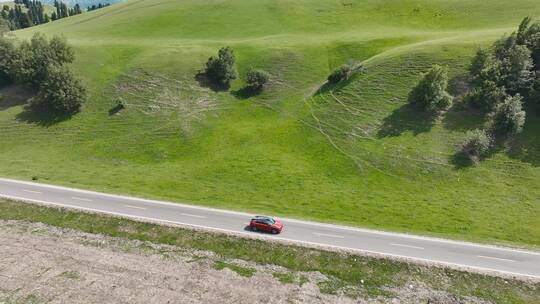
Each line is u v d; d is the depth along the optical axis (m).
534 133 54.19
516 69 58.22
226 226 40.72
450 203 46.34
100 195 48.31
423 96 60.47
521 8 94.00
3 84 78.62
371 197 48.47
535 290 31.23
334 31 102.50
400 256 35.25
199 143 63.91
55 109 72.06
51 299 30.33
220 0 123.44
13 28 183.50
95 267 34.31
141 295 30.58
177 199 47.62
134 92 76.44
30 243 38.16
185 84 78.56
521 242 38.62
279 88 78.25
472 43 71.50
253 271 34.06
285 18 111.06
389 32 95.31
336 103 69.12
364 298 30.97
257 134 65.56
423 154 54.44
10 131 68.00
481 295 31.06
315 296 30.97
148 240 38.72
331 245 37.09
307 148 60.75
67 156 61.84
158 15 115.12
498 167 51.00
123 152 62.56
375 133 60.03
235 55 88.44
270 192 50.06
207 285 31.89
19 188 49.88
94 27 110.75
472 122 57.03
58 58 77.56
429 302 30.56
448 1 107.38
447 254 35.78
